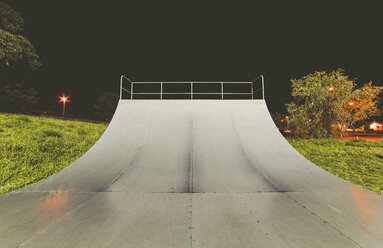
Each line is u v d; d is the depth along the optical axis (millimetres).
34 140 7312
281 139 6523
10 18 12539
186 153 5648
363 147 9805
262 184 4047
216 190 3715
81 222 2514
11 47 11711
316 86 14234
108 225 2438
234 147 6020
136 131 6793
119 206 3004
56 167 5367
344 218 2654
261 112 7840
